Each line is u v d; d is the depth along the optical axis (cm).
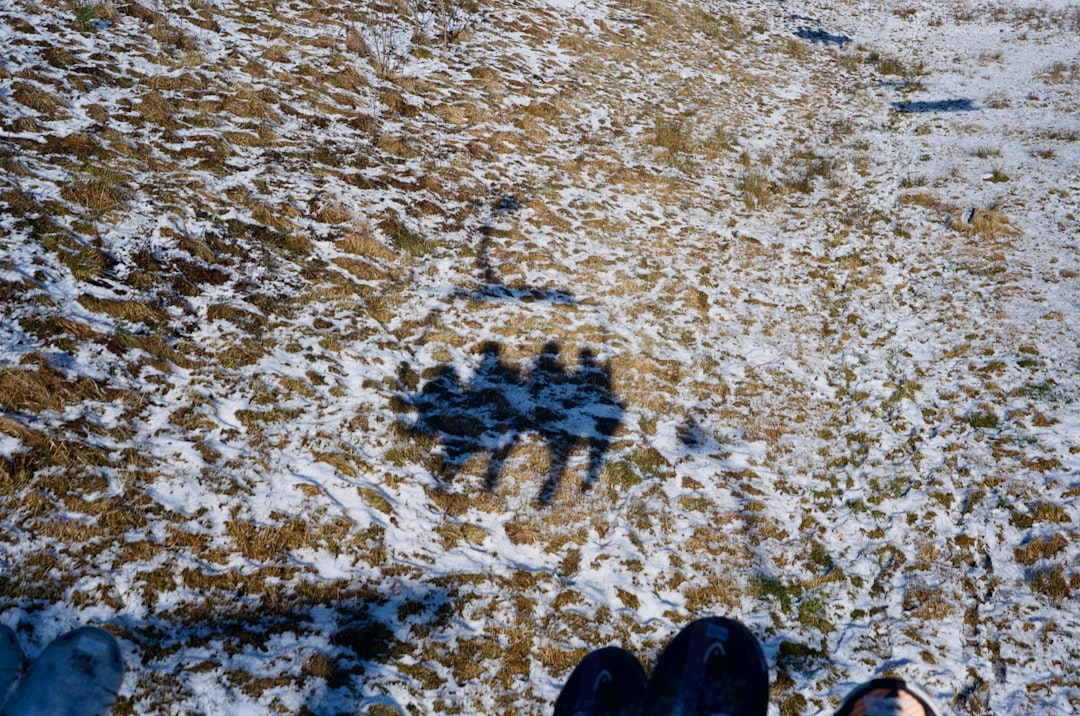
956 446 725
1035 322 888
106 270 720
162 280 740
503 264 948
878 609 577
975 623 557
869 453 737
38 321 635
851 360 873
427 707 465
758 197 1243
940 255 1068
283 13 1403
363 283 848
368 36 1426
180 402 635
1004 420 748
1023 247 1059
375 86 1262
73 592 469
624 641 534
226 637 477
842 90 1780
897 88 1792
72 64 1014
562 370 801
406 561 565
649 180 1235
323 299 804
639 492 672
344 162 1036
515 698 480
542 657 512
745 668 184
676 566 605
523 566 587
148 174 867
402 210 985
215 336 712
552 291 924
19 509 504
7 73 941
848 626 564
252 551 537
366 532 577
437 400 730
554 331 853
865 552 629
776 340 908
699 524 647
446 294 873
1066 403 755
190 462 586
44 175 791
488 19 1684
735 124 1513
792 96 1712
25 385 576
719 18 2112
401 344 784
